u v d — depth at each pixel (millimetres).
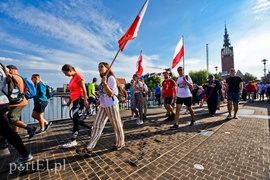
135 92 5363
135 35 3166
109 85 2807
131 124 5301
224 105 10289
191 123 4844
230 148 2959
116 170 2252
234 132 3971
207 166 2320
